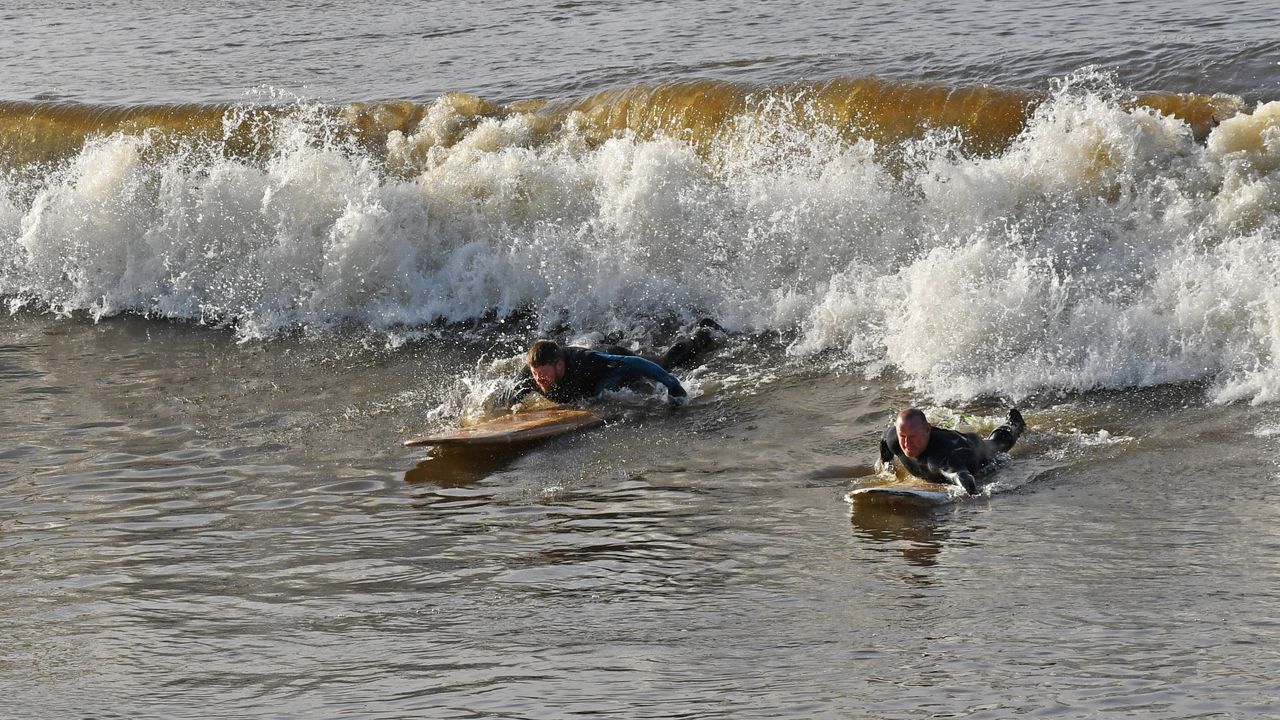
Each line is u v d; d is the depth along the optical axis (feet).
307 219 164.35
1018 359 121.90
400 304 159.53
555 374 123.65
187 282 170.81
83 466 113.91
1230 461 96.63
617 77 207.21
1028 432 108.47
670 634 70.18
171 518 98.32
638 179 152.56
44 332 163.12
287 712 60.39
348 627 73.20
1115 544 81.66
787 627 70.59
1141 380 116.47
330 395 133.59
